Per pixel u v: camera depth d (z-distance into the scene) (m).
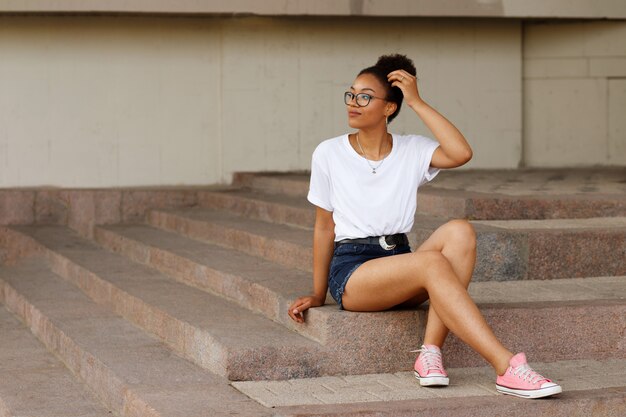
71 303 6.78
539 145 11.75
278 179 9.52
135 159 10.55
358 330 4.52
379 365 4.55
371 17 10.77
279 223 7.85
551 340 4.75
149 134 10.56
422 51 11.22
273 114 10.84
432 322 4.32
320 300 4.70
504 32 11.44
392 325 4.55
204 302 5.79
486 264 5.61
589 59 11.66
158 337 5.54
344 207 4.47
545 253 5.69
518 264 5.66
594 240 5.76
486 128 11.45
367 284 4.36
